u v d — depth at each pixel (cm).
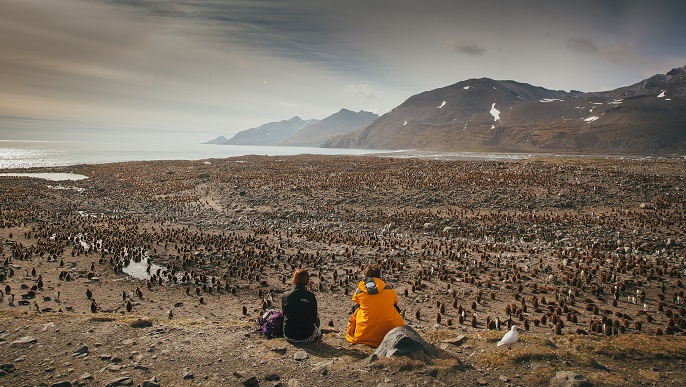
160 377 783
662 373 820
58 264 2116
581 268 1998
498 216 3312
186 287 1845
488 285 1823
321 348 925
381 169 6706
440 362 820
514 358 854
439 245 2656
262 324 1022
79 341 930
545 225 3014
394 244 2631
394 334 870
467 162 6919
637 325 1311
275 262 2239
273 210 3953
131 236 2761
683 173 4884
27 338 927
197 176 6681
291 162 9350
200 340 966
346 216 3612
